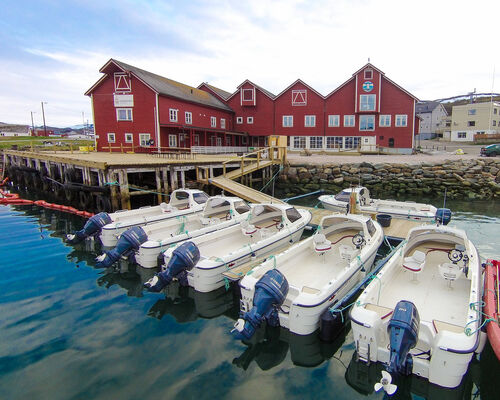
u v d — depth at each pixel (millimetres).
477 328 5211
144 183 20156
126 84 30766
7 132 85625
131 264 10109
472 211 17062
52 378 5367
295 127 39562
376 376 5434
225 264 8266
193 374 5480
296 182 23891
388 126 37062
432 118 71438
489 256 10562
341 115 38094
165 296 8148
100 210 16938
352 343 6414
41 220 15836
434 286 7363
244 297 6762
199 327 6840
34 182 26406
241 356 5953
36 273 9523
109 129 31812
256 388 5195
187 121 33562
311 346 6281
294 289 6758
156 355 5941
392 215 13469
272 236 9789
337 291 6789
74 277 9234
